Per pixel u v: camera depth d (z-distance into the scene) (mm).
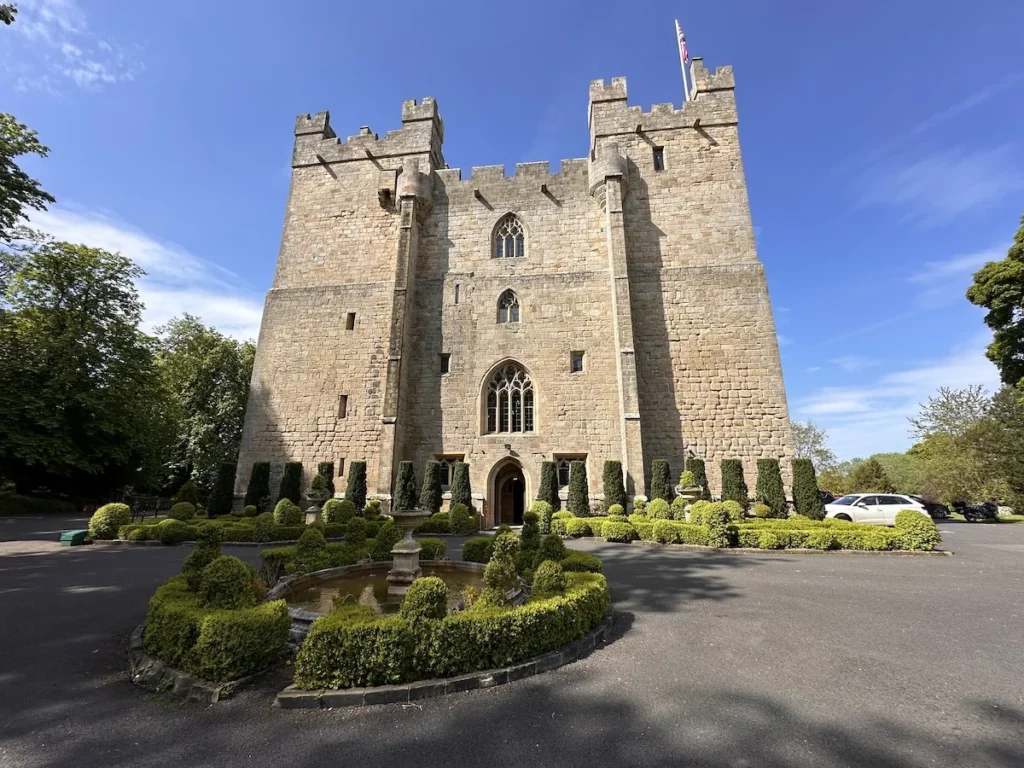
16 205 21125
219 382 41656
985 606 8242
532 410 24422
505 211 27047
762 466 20281
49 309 28719
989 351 26453
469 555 11453
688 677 5441
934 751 3951
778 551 14016
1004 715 4543
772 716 4539
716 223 24766
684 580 10336
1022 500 32469
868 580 10297
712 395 22641
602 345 24219
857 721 4438
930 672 5523
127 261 32531
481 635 5566
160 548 14875
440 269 26719
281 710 4789
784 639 6648
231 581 6051
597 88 27656
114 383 29969
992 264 25297
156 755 4039
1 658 6125
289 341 26531
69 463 27344
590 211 26312
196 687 5070
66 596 9102
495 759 3906
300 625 6484
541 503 19078
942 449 40250
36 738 4289
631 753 3961
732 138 25750
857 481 47438
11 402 25875
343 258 27875
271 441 25250
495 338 25125
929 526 13945
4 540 16516
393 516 8805
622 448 22594
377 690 4938
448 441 24172
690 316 23609
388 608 7539
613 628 7211
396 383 23656
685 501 18484
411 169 27172
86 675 5660
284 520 17891
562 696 5016
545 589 6965
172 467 39344
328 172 29328
